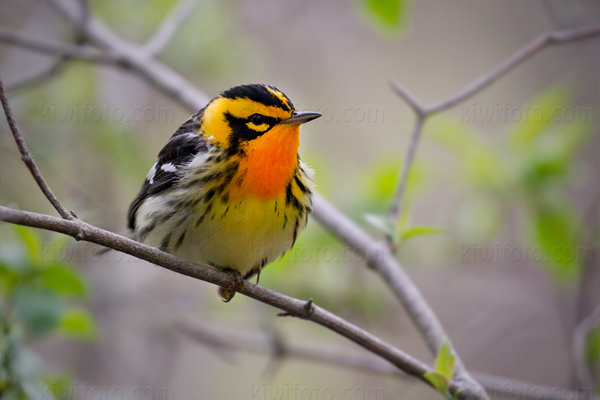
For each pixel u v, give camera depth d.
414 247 14.12
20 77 13.45
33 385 8.59
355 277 13.25
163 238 8.46
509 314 15.62
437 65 18.23
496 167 12.38
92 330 10.23
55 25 16.08
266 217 8.25
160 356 14.03
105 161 14.64
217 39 15.20
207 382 14.95
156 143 15.58
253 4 17.31
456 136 12.71
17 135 6.20
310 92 17.14
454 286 16.53
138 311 14.16
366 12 11.35
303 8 17.69
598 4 15.67
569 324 15.03
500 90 17.86
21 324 9.51
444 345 7.38
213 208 8.14
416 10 18.98
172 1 15.25
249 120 8.24
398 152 13.63
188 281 14.75
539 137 12.39
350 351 13.73
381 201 12.52
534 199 12.28
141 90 15.76
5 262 9.30
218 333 13.08
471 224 12.82
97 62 12.66
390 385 15.44
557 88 12.59
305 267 12.76
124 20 15.61
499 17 18.91
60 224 6.28
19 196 14.02
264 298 7.61
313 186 8.97
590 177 15.11
